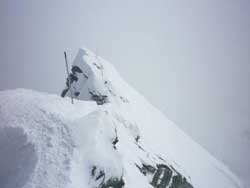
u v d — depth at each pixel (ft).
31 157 33.35
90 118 42.37
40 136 35.88
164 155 102.12
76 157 34.47
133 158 69.62
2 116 38.81
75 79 113.60
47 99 48.19
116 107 98.68
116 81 124.77
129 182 54.54
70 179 31.14
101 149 38.29
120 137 73.51
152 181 71.92
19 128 36.55
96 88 102.32
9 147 35.42
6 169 33.73
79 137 37.58
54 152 34.22
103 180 35.32
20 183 30.40
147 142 99.14
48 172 31.50
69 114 44.04
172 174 86.69
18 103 42.70
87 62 113.50
